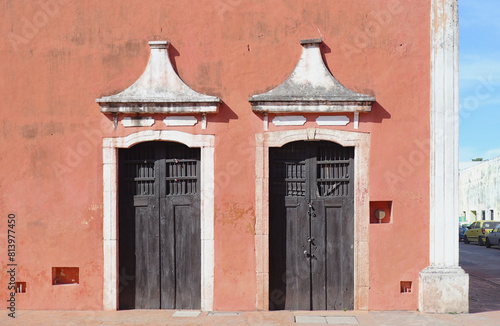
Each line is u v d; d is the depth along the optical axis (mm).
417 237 7969
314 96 7848
